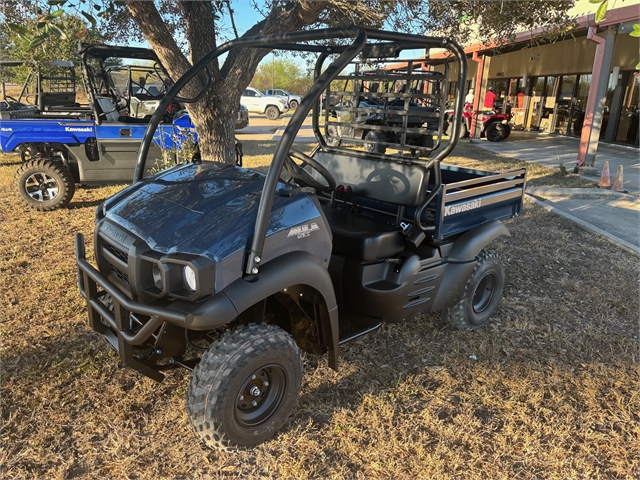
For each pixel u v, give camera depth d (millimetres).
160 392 3057
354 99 3840
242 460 2572
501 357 3615
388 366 3420
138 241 2455
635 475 2566
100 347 3479
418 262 3336
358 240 3211
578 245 6180
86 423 2775
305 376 3260
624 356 3658
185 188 2869
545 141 17203
